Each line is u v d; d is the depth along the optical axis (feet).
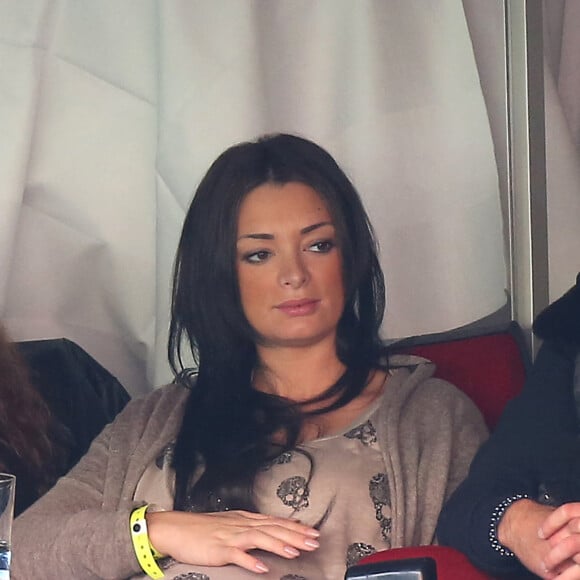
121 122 31.27
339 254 25.73
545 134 29.60
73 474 25.41
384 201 30.45
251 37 29.60
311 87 30.66
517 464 21.50
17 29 30.66
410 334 30.37
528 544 19.26
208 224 25.80
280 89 30.55
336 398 25.31
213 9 29.68
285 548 21.75
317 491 23.48
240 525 22.44
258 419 24.67
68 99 31.22
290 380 25.80
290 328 25.25
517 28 28.07
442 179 30.35
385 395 24.97
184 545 22.34
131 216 31.53
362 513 23.34
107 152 31.35
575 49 32.09
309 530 22.11
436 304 30.35
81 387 28.37
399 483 23.39
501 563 19.81
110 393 28.76
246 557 21.90
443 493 23.53
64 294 31.73
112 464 25.20
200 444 24.59
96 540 22.94
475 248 30.09
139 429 25.77
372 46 30.35
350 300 26.00
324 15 30.58
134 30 30.94
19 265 31.35
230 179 25.75
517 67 28.07
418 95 30.48
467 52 30.25
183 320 26.37
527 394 22.89
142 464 24.85
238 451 24.09
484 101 30.09
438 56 30.42
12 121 30.30
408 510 23.31
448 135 30.35
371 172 30.48
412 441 24.17
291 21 30.55
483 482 21.18
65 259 31.60
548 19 32.09
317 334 25.41
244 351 25.84
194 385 25.96
